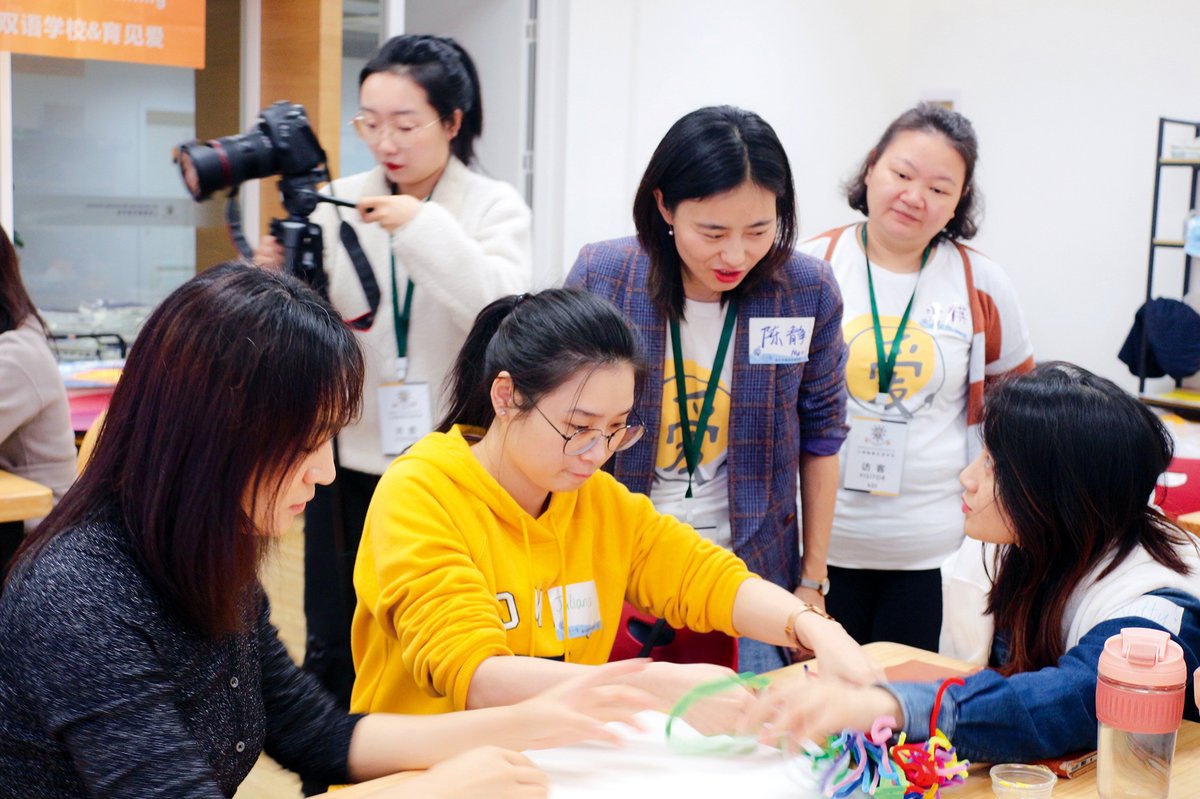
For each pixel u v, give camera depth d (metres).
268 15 4.36
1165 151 5.01
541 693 1.48
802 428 2.43
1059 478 1.62
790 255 2.24
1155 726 1.37
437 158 2.52
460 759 1.31
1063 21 5.32
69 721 1.15
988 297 2.81
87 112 4.14
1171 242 4.78
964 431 2.82
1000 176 5.60
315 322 1.18
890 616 2.79
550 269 5.04
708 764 1.45
